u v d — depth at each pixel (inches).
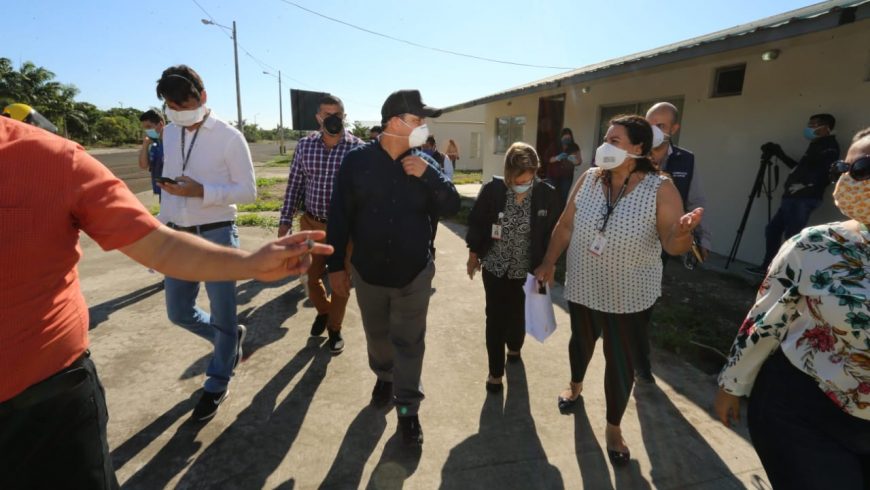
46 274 43.6
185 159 102.6
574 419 107.2
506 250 110.8
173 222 105.1
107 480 52.2
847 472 54.1
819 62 205.8
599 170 95.7
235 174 103.7
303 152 138.5
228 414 107.2
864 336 50.5
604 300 91.3
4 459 44.7
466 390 119.0
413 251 94.3
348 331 151.9
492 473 90.2
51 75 2158.0
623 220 86.7
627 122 86.0
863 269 51.4
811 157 192.1
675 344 141.3
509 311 119.5
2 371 42.1
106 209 44.6
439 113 92.1
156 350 137.4
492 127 548.4
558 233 102.0
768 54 221.6
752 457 95.0
